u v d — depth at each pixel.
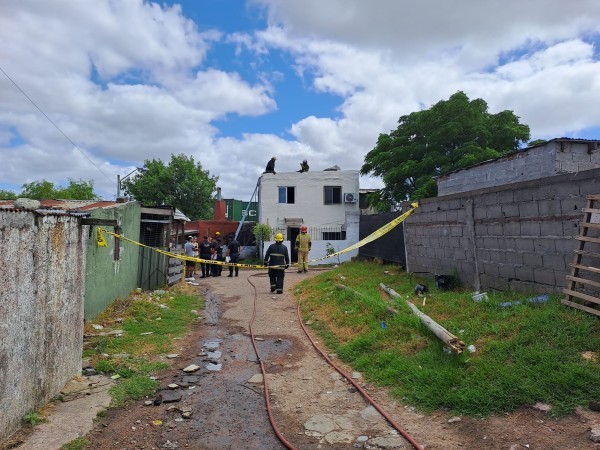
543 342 5.32
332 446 4.21
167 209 13.75
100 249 9.09
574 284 6.26
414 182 22.88
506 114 21.72
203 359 6.97
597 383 4.40
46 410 4.77
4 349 3.93
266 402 5.24
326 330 8.53
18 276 4.16
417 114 23.84
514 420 4.28
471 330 6.28
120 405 5.09
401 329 6.96
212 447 4.22
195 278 18.17
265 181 27.42
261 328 9.09
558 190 6.90
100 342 7.29
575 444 3.77
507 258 8.18
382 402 5.14
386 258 16.11
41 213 4.59
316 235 27.08
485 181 12.05
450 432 4.29
